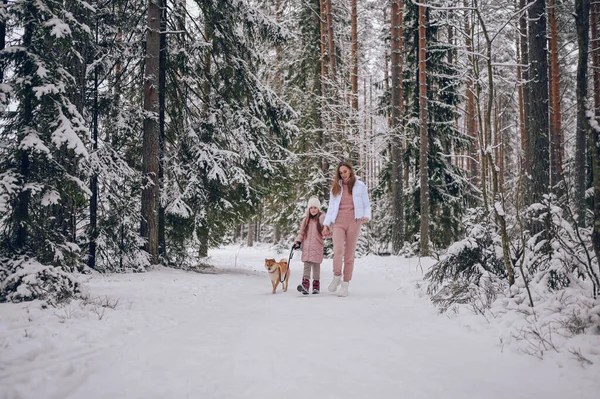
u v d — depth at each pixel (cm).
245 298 636
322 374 273
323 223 677
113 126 936
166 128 1145
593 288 393
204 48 1043
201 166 979
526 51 1130
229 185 1058
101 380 259
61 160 637
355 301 580
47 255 528
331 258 1702
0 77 533
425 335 381
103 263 937
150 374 271
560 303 388
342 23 1941
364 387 249
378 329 405
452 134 1531
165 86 1109
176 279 807
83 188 572
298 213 1872
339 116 1628
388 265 1163
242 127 1055
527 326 356
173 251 1111
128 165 966
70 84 583
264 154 1122
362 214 646
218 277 917
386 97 1692
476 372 277
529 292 410
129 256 923
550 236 483
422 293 613
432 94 1528
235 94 1092
